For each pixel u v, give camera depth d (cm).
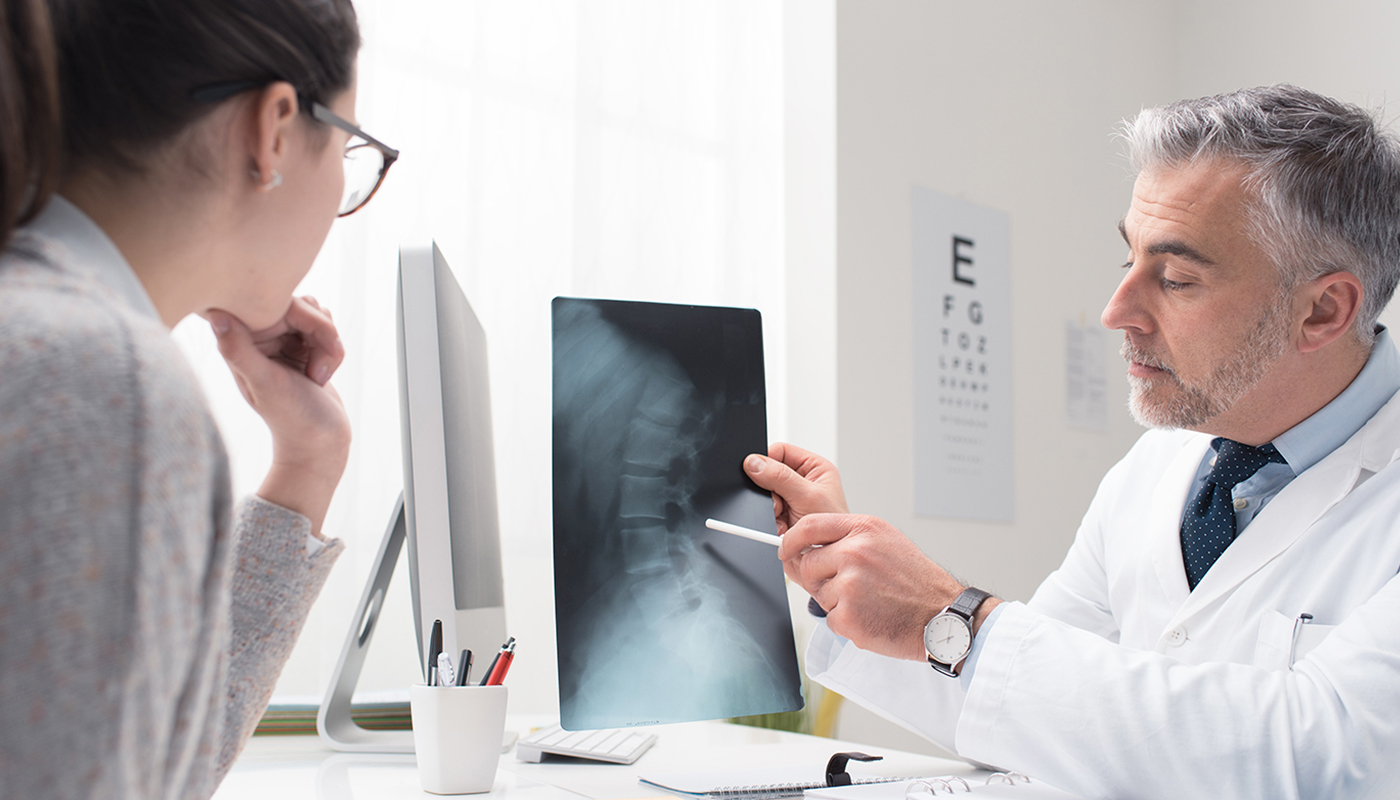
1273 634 91
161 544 34
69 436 33
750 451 98
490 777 79
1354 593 90
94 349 35
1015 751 76
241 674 65
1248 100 100
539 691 191
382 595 107
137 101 47
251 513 69
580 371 91
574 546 87
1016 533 254
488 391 128
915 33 247
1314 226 94
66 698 31
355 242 176
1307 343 97
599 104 211
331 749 102
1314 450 100
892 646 83
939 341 243
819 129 232
